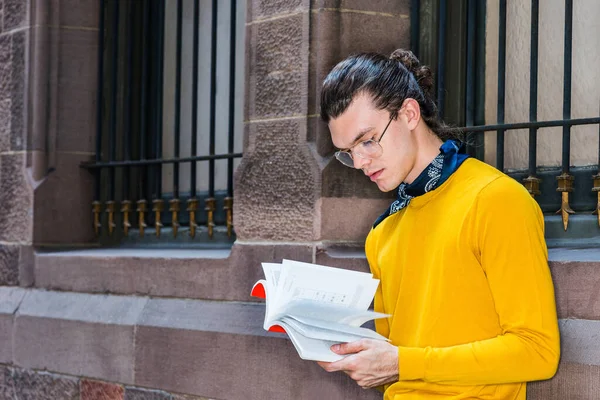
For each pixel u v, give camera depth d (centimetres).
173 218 526
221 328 425
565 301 318
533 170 376
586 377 303
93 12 564
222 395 422
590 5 383
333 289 270
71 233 558
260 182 425
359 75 268
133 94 576
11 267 559
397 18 418
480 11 417
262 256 419
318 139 405
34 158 551
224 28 536
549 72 396
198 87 550
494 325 255
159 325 455
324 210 401
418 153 274
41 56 551
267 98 425
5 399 545
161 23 545
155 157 565
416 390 266
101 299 500
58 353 511
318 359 256
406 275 271
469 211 253
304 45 410
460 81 420
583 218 363
